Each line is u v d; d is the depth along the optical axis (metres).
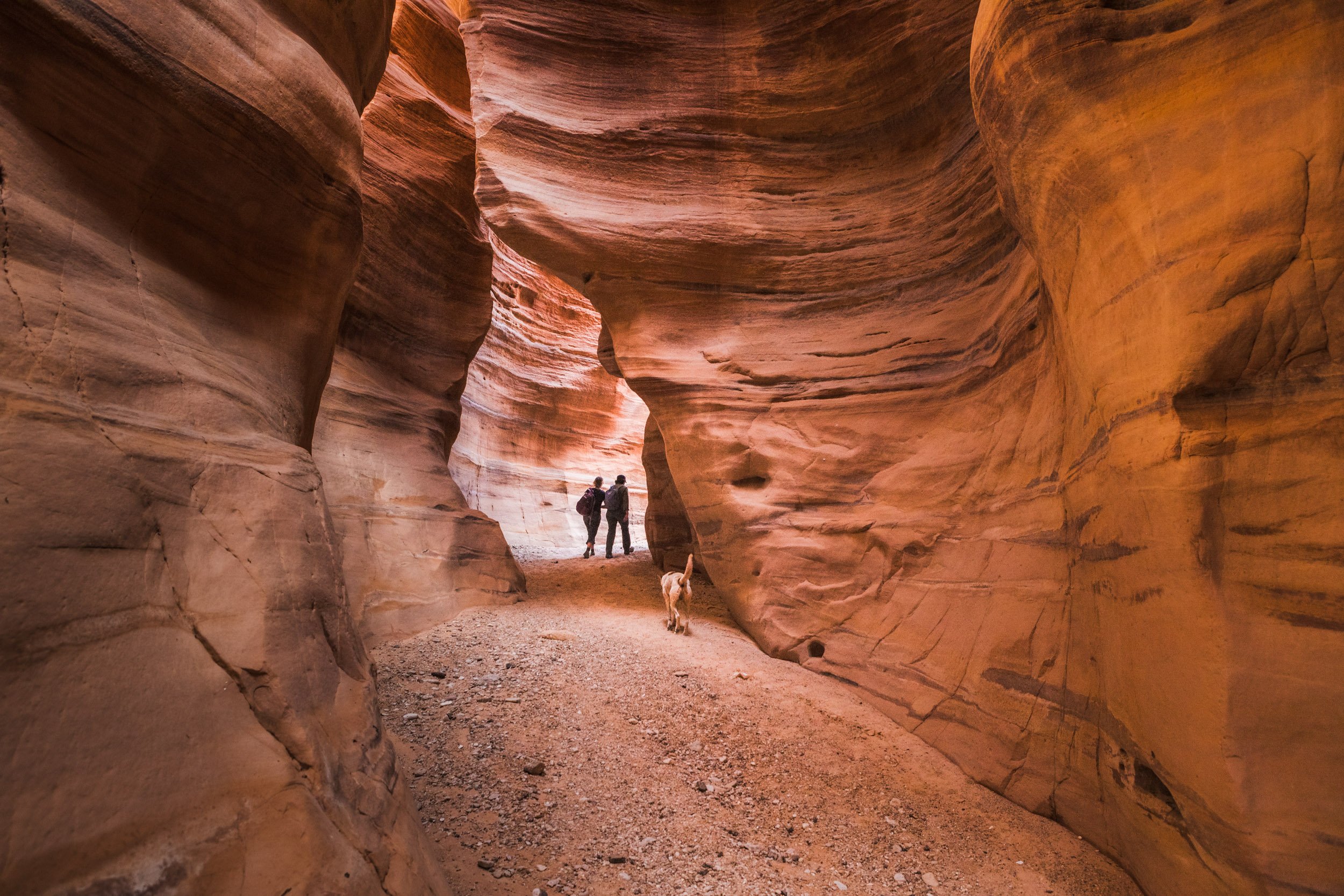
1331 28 2.37
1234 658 2.62
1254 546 2.64
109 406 1.92
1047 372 4.77
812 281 7.96
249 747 1.85
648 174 8.46
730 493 7.64
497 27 8.55
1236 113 2.62
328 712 2.25
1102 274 3.31
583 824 3.63
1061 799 4.17
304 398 3.41
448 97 11.20
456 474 15.28
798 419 7.54
